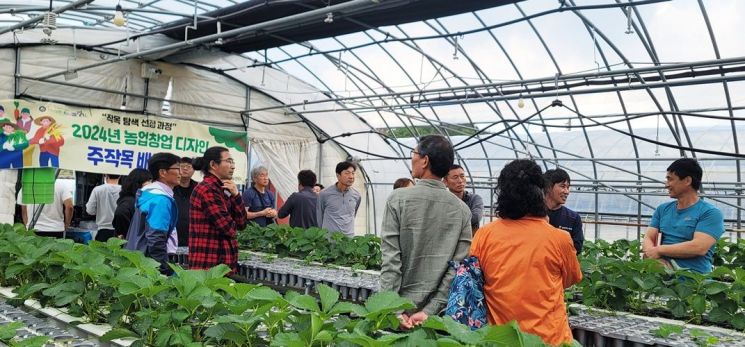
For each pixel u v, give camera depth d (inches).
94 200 343.9
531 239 120.4
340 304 100.7
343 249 268.5
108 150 457.7
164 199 212.2
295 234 295.6
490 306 122.6
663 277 186.7
